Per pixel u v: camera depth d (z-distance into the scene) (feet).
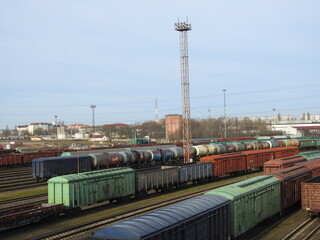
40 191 130.62
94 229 77.46
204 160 153.48
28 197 116.57
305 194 84.12
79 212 94.48
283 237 71.10
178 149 223.51
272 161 119.75
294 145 282.36
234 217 63.46
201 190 126.72
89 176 97.04
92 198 96.68
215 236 57.36
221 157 155.94
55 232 74.43
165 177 124.57
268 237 71.51
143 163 201.36
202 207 55.67
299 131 530.27
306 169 105.09
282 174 90.27
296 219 86.22
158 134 548.72
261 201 74.84
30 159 220.43
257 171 186.60
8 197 118.32
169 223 47.39
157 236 44.68
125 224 45.09
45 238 71.10
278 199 83.82
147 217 48.26
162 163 212.64
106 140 514.27
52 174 156.04
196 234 52.31
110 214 92.38
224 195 64.13
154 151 205.36
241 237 71.97
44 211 82.99
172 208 53.16
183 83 197.57
